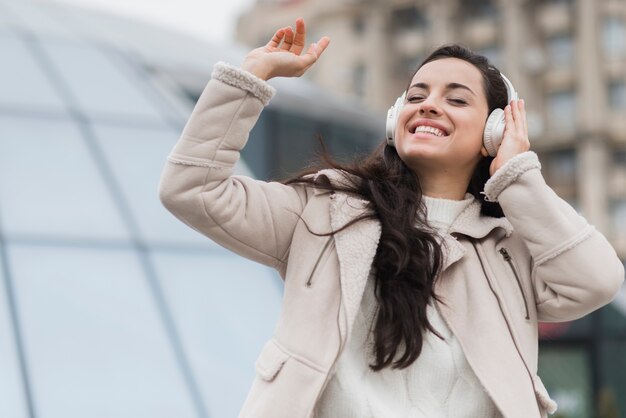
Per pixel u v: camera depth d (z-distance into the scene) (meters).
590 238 2.69
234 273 9.17
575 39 46.59
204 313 8.55
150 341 8.02
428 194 2.85
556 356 19.28
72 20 16.59
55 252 8.65
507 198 2.71
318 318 2.55
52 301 8.09
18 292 8.05
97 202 9.48
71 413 7.16
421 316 2.57
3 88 11.14
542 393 2.64
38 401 7.14
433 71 2.82
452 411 2.58
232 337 8.41
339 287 2.59
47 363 7.48
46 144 10.16
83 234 8.98
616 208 45.53
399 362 2.54
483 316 2.64
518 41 47.34
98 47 13.41
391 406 2.56
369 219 2.65
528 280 2.77
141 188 9.93
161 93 12.29
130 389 7.52
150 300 8.45
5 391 7.11
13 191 9.30
